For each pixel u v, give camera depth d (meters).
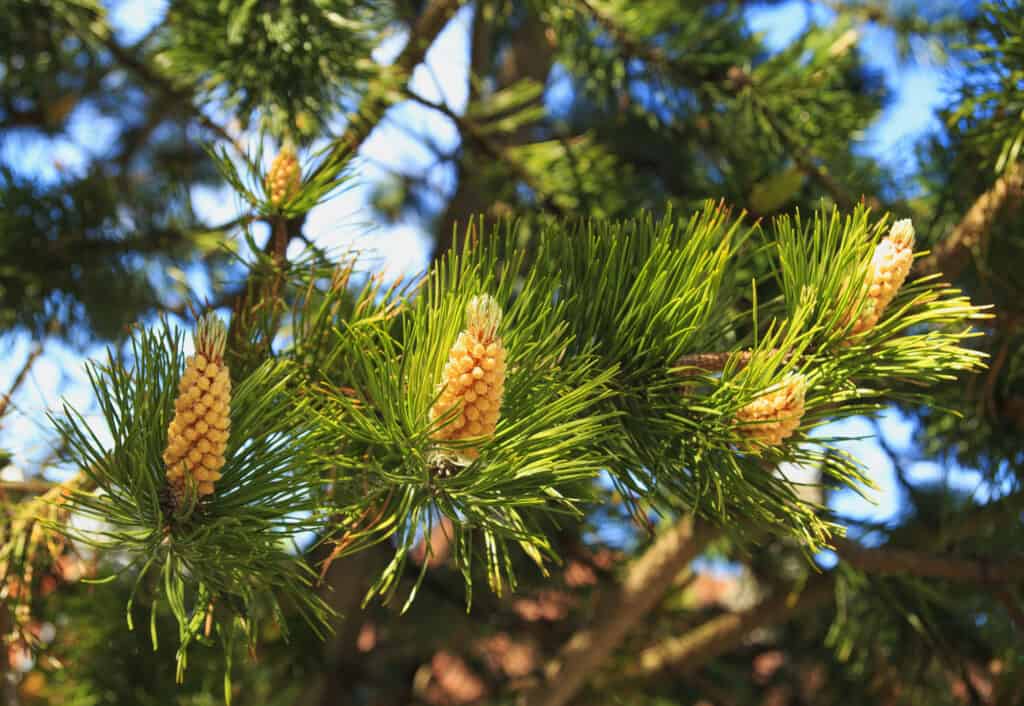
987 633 1.44
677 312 0.77
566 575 1.75
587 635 1.73
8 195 1.37
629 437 0.77
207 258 1.41
